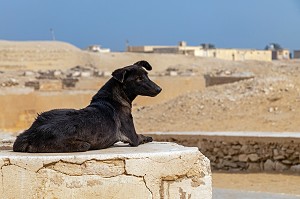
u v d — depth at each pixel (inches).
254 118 783.7
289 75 936.3
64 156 262.2
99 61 3277.6
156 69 3159.5
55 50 3161.9
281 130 722.2
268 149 588.4
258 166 593.0
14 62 2984.7
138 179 268.8
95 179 263.3
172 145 302.4
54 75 1833.2
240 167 601.6
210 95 891.4
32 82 1322.6
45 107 1053.2
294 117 765.9
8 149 300.4
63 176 261.1
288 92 850.8
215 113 824.3
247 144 597.9
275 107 810.8
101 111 283.1
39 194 260.4
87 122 276.2
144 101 1270.9
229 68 2308.1
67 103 1093.1
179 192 278.2
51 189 260.7
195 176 283.0
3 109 973.2
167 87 1366.9
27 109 1015.6
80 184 262.1
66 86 1405.0
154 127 810.2
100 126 278.7
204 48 4050.2
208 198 287.0
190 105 869.2
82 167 262.5
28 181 260.5
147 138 311.9
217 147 615.5
